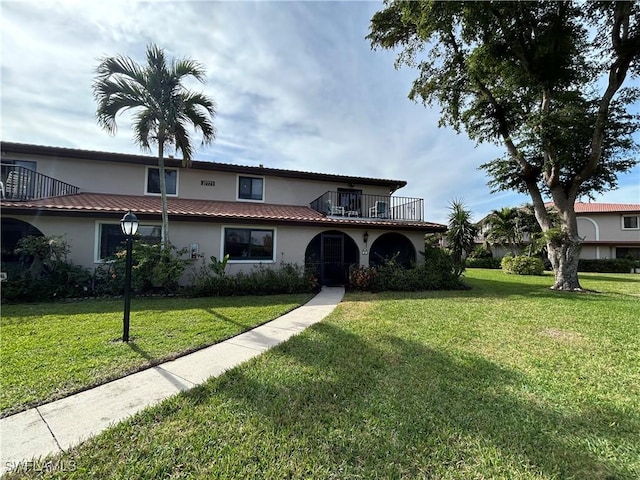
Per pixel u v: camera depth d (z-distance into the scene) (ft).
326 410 9.88
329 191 50.39
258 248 40.88
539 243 44.09
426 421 9.37
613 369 13.62
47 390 10.89
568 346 16.76
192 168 45.93
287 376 12.38
